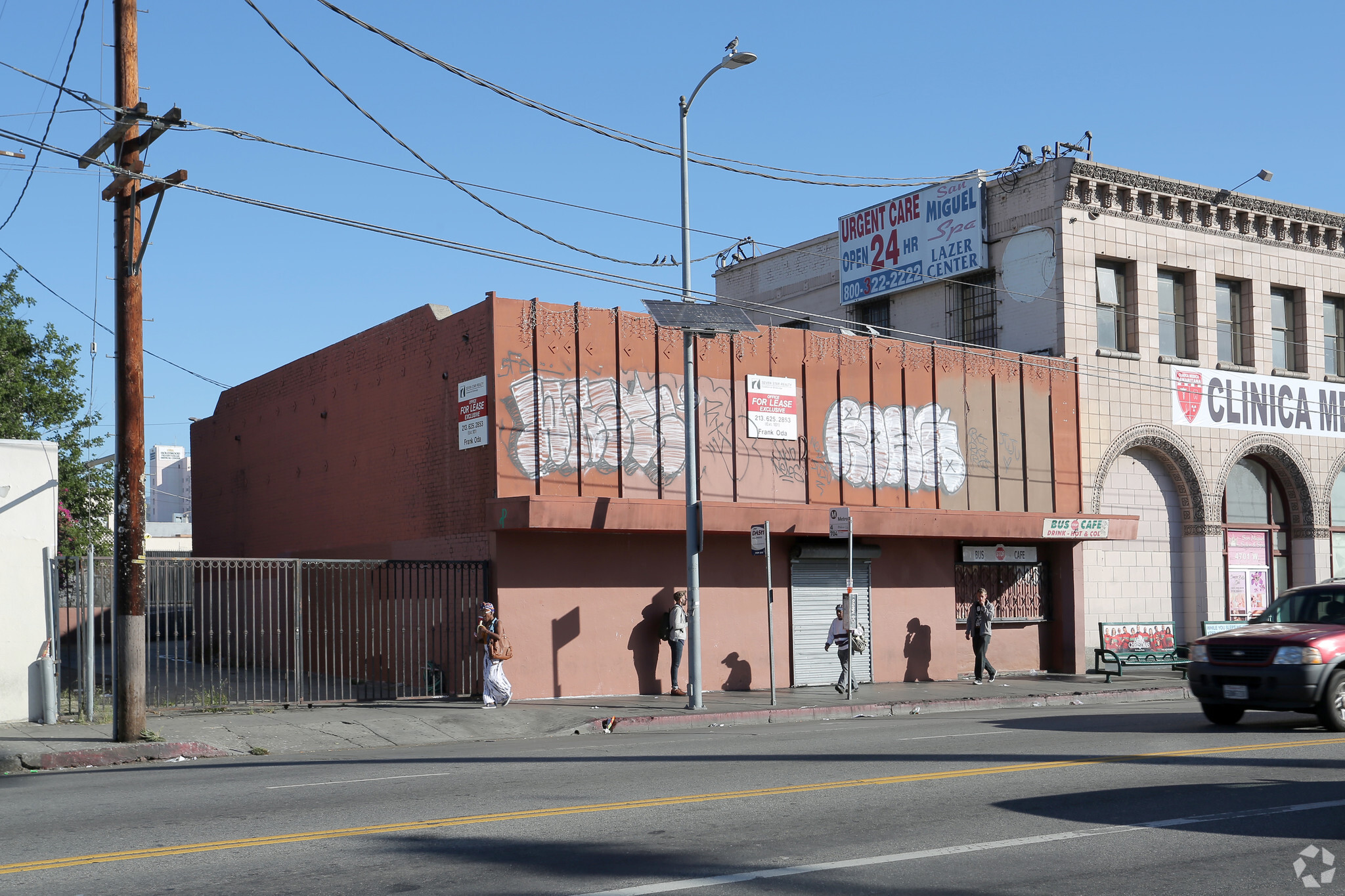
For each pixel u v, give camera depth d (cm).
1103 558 2945
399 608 2389
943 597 2605
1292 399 3278
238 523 3322
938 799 980
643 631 2203
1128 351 2959
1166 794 999
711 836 833
